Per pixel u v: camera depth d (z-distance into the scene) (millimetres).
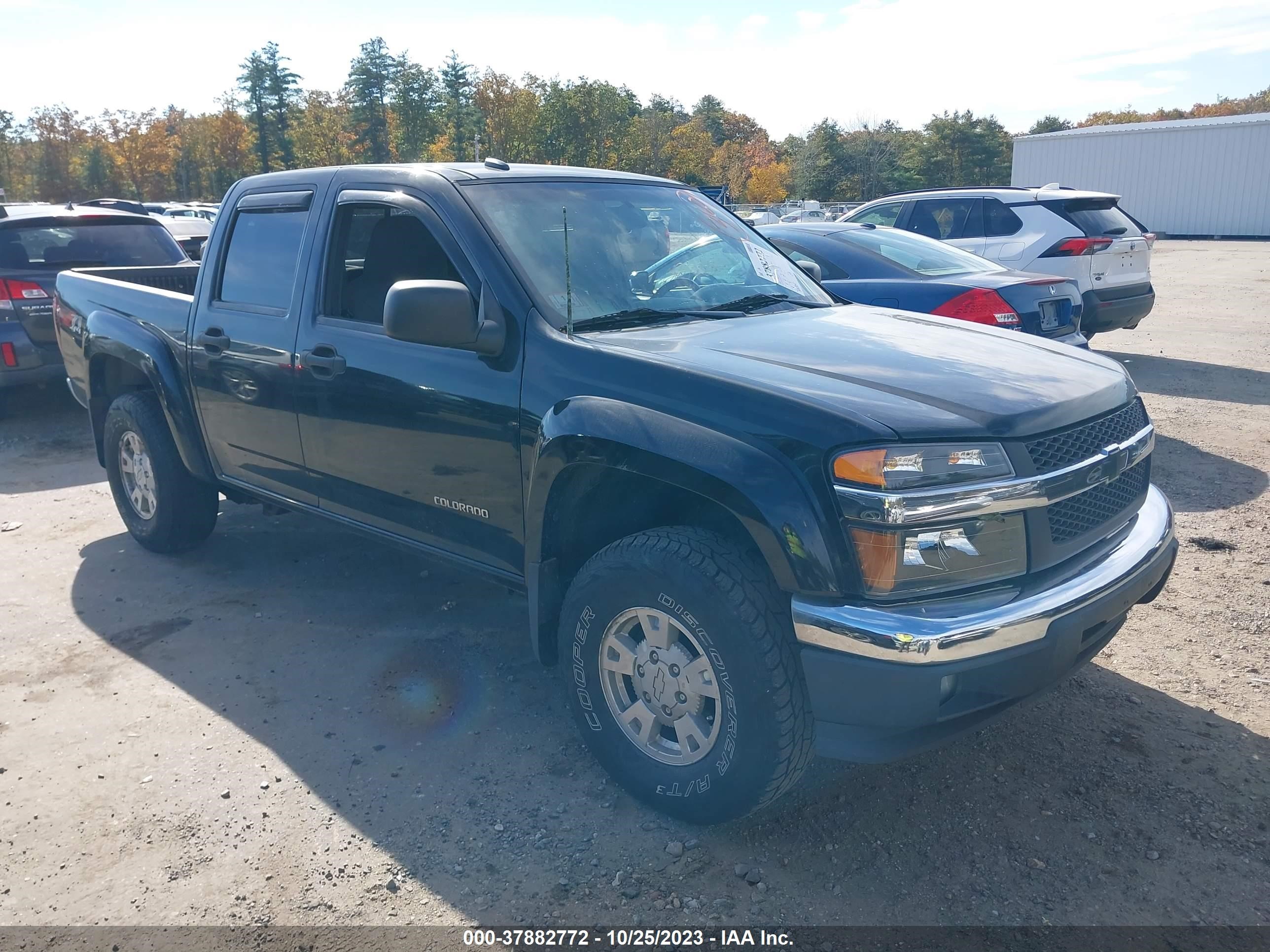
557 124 86812
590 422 2814
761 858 2766
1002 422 2574
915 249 7195
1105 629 2830
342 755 3316
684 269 3689
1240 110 114750
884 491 2418
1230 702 3504
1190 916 2510
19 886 2688
